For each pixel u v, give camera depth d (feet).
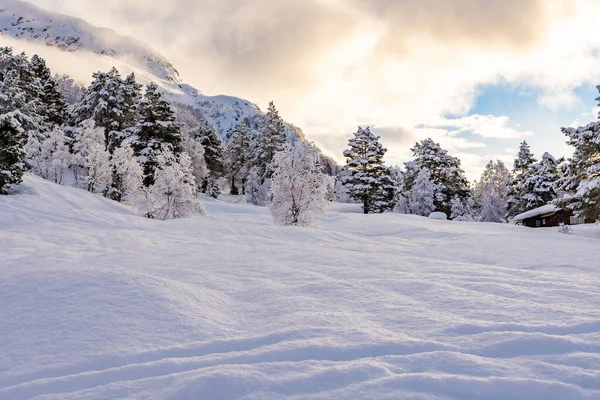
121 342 11.39
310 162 65.05
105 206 74.90
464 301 15.47
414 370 9.59
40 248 27.17
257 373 9.32
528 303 15.14
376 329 12.34
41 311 13.44
